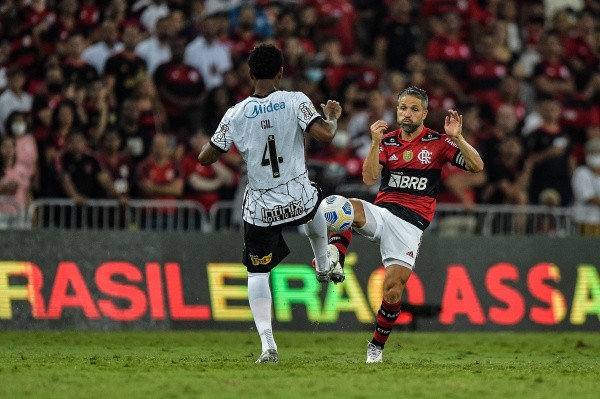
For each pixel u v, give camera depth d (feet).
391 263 103.86
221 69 210.59
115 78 198.70
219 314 164.45
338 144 195.11
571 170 208.44
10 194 180.14
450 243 171.94
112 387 80.48
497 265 172.55
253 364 100.83
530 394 78.79
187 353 122.83
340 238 104.78
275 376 89.10
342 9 226.99
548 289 173.17
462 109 205.46
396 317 104.42
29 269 161.07
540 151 207.21
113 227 176.86
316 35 221.25
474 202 199.00
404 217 103.30
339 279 103.60
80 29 207.82
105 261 163.02
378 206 104.99
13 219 173.88
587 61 240.94
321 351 129.08
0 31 205.67
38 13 207.41
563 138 208.23
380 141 102.94
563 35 240.94
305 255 166.81
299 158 96.89
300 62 211.82
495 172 200.34
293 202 96.68
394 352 129.59
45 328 159.94
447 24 224.33
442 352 130.62
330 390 79.15
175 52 204.54
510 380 89.15
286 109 95.91
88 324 160.86
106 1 211.20
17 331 156.66
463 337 158.10
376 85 211.20
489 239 173.06
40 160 184.14
